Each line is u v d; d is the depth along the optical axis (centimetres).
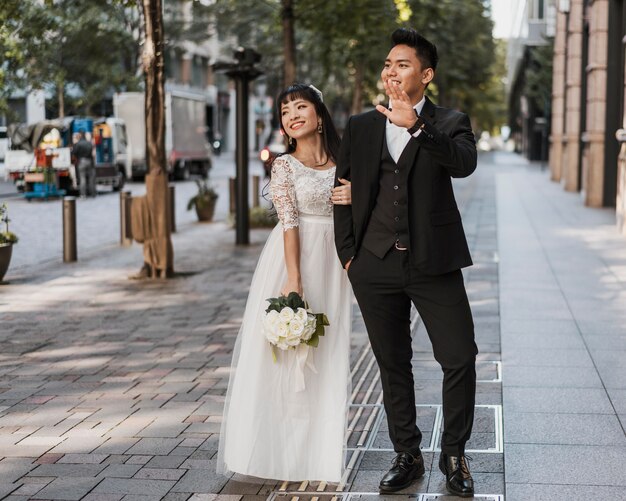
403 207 392
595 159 1964
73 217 1233
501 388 572
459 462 406
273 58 3816
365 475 432
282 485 424
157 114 1057
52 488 417
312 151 435
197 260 1233
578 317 791
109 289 995
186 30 3953
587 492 402
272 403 421
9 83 2930
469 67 3253
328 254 433
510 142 10869
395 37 396
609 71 1905
